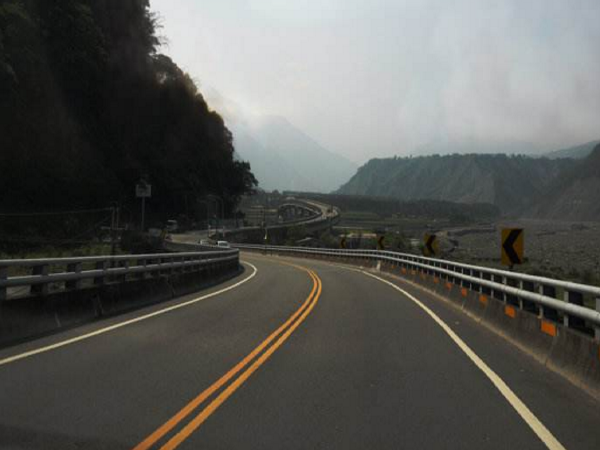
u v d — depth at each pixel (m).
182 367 9.13
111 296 15.52
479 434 6.13
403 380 8.51
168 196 117.50
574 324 9.09
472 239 188.62
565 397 7.62
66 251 51.47
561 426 6.41
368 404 7.23
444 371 9.12
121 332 12.22
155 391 7.69
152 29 120.62
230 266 35.56
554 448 5.73
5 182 68.75
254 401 7.31
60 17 81.25
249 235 136.38
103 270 14.84
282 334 12.52
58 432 6.02
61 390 7.62
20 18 70.31
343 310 17.19
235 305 18.03
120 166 98.69
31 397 7.27
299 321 14.62
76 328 12.65
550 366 9.26
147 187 93.94
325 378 8.59
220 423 6.41
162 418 6.55
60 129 78.81
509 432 6.20
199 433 6.07
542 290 10.38
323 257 63.78
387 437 6.02
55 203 75.69
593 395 7.58
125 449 5.57
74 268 13.59
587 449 5.71
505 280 13.27
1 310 10.70
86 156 86.00
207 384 8.12
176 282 21.73
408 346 11.28
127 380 8.23
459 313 16.95
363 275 37.09
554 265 85.00
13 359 9.39
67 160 79.75
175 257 21.75
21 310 11.31
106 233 73.25
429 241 29.11
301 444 5.79
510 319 12.20
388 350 10.84
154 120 115.38
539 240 182.75
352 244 103.50
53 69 79.81
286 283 28.41
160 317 14.80
